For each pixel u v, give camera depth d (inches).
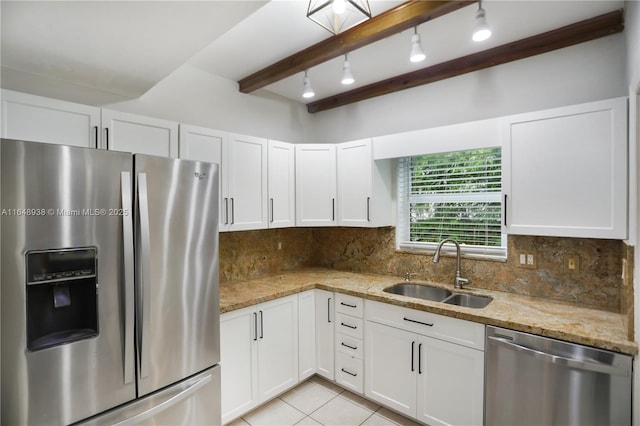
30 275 51.3
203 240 73.3
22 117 66.0
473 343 77.0
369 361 97.8
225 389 86.3
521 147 81.6
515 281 94.4
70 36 62.6
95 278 57.2
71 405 54.7
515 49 91.8
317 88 127.0
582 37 82.5
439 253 102.8
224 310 85.3
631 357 58.9
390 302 91.8
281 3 73.4
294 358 105.0
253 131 124.2
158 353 65.4
